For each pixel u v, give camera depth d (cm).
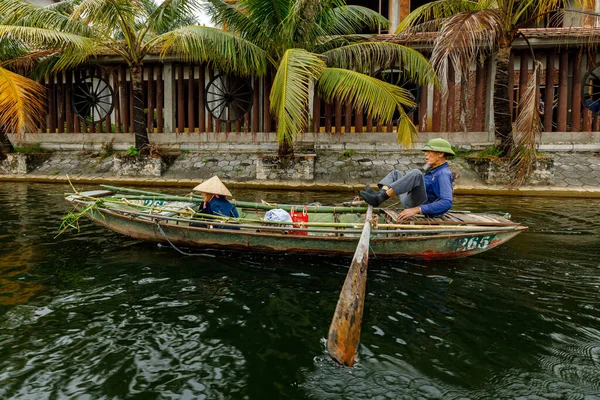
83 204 518
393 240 448
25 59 1300
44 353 289
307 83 966
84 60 1337
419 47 1209
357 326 297
